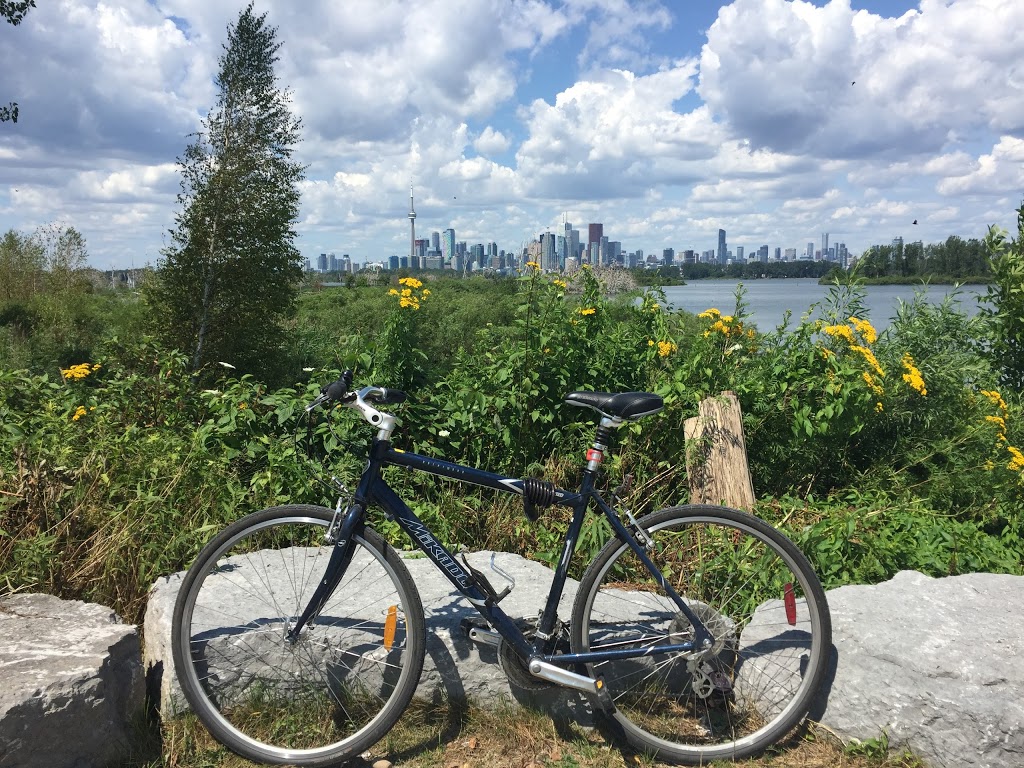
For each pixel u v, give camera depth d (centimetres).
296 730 272
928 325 575
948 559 357
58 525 344
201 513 372
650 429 450
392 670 277
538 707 281
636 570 287
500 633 262
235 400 459
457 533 402
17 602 283
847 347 478
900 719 251
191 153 1477
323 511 263
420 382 523
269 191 1508
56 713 228
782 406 462
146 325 1531
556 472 441
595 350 511
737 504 401
